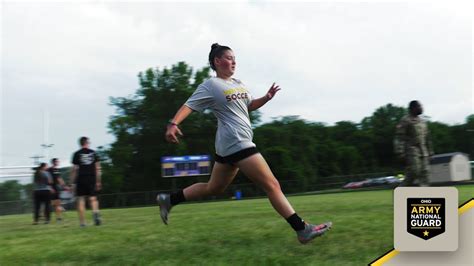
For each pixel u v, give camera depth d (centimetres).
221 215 941
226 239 556
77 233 741
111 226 855
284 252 458
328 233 552
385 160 8819
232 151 418
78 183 976
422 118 809
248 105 440
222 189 452
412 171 799
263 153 6775
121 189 6006
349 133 9012
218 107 420
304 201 1570
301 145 7275
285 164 6681
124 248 538
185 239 577
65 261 477
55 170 1370
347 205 1066
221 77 432
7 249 581
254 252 464
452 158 1725
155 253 490
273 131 7019
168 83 6103
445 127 8969
